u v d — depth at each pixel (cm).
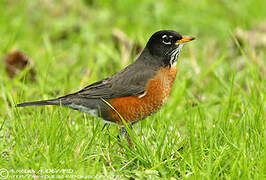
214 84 1318
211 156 821
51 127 898
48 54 1438
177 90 1237
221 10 1812
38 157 822
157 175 823
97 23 1709
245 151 852
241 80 1301
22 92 1077
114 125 1028
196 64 1406
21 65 1354
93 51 1499
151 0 1814
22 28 1664
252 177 793
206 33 1689
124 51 1474
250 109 1070
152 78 983
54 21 1709
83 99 986
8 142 909
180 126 1120
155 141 945
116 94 978
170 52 1002
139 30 1627
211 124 980
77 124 1002
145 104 983
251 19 1766
